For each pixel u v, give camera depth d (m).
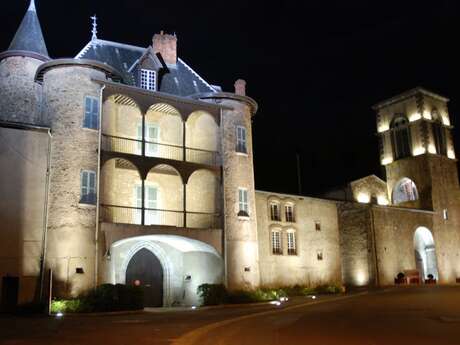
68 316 20.42
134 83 29.12
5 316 20.48
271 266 32.97
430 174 46.41
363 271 37.97
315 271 35.25
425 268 45.34
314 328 14.60
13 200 23.42
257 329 14.84
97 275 23.73
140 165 26.34
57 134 24.72
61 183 24.09
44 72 26.06
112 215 26.48
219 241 27.95
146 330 14.90
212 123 30.41
